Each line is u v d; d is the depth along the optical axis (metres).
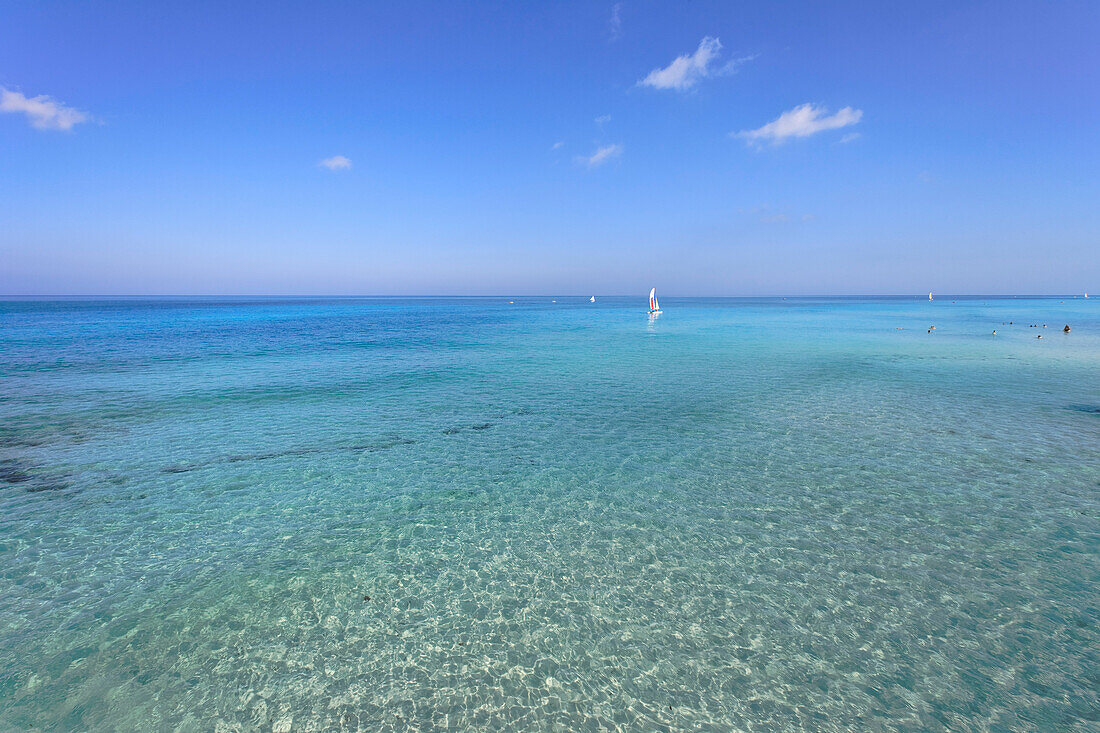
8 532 8.38
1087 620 6.12
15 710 4.84
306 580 7.07
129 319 65.69
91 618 6.20
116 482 10.53
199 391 19.47
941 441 13.17
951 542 8.00
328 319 74.19
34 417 15.41
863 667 5.46
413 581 7.07
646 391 19.75
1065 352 31.06
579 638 5.93
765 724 4.78
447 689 5.19
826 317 78.44
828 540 8.11
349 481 10.69
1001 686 5.18
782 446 12.88
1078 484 10.23
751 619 6.24
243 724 4.74
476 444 13.12
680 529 8.53
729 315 87.06
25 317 68.12
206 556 7.70
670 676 5.36
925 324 59.56
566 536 8.33
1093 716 4.80
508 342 39.53
